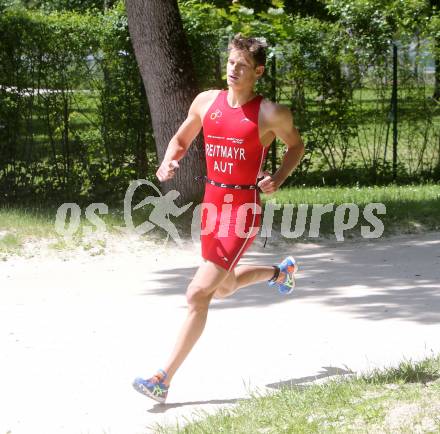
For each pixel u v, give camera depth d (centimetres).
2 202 1584
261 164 700
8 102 1584
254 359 783
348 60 1831
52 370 764
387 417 604
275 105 687
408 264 1175
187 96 1466
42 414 666
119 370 762
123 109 1647
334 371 742
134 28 1468
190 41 1708
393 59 1855
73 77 1622
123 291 1059
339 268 1165
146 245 1307
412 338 834
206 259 698
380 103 1873
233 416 632
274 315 931
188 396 698
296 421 605
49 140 1622
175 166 721
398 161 1903
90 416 661
